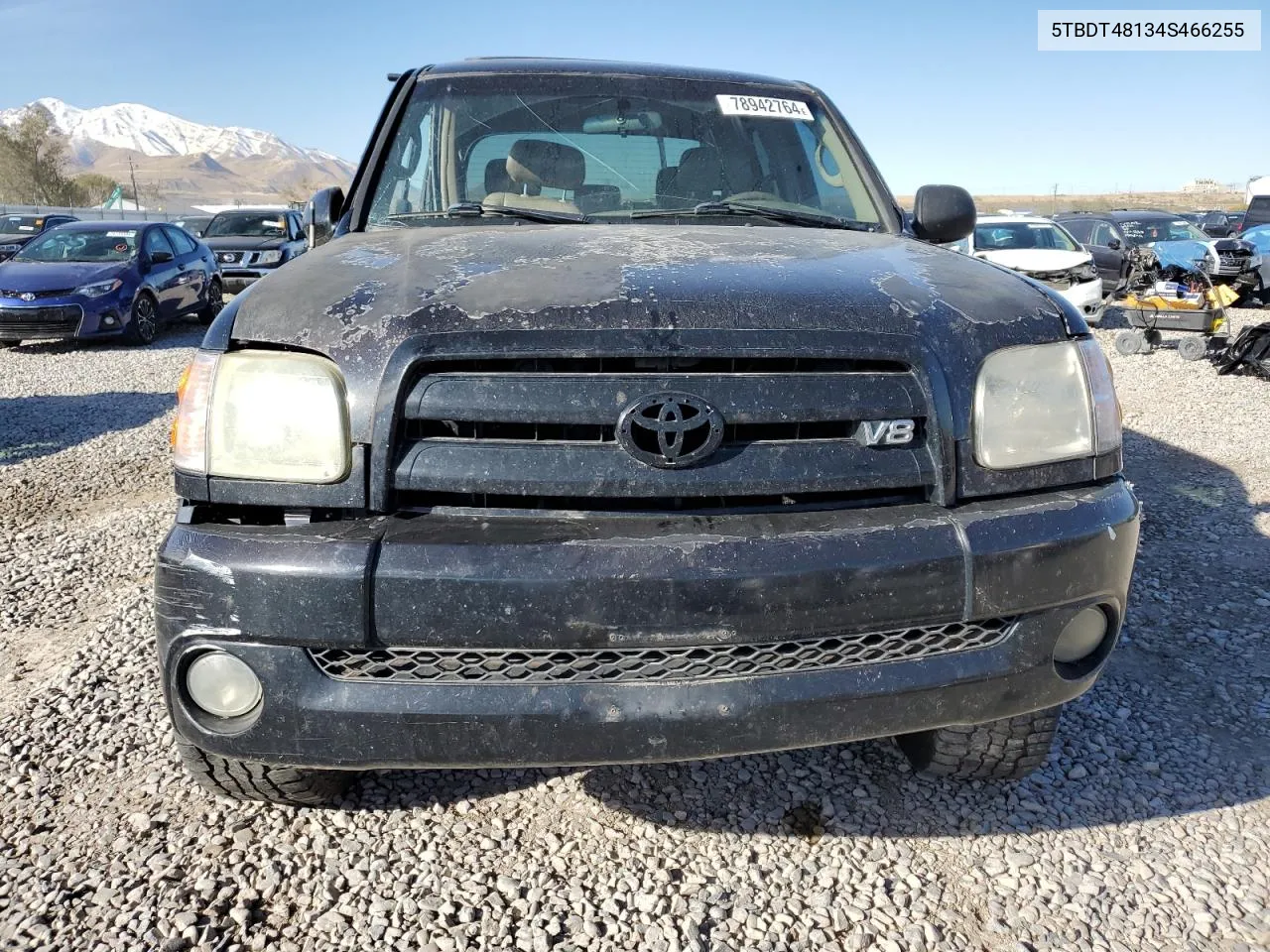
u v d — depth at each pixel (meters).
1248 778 2.61
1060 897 2.14
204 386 1.95
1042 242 14.16
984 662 1.95
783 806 2.46
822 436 1.96
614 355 1.86
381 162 3.06
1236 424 7.27
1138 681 3.17
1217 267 13.60
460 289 2.02
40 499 5.39
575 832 2.35
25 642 3.48
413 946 1.97
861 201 3.19
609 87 3.28
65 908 2.06
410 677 1.84
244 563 1.80
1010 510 1.96
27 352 11.65
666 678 1.84
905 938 2.02
